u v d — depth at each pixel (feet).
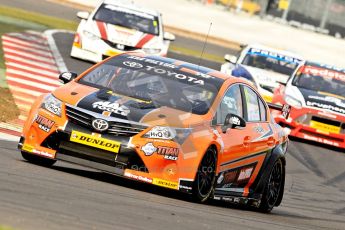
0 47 236.43
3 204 74.54
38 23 317.63
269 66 236.43
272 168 117.70
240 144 109.40
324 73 224.53
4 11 332.19
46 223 70.18
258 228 92.58
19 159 108.58
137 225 77.10
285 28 456.45
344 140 205.05
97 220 75.56
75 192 88.12
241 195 112.68
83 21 250.16
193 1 455.22
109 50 241.14
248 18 455.22
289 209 126.52
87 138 99.25
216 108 107.04
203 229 82.33
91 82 109.09
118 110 100.53
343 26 457.68
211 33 424.05
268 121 120.57
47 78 204.03
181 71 112.98
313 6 458.50
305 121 205.77
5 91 174.09
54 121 101.14
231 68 235.81
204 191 103.19
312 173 170.40
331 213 130.00
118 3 261.65
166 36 256.11
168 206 92.58
